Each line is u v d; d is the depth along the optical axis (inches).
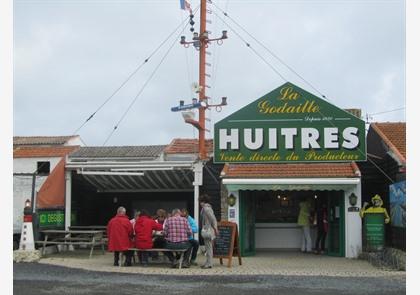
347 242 679.1
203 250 722.2
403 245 636.7
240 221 691.4
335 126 714.2
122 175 787.4
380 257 609.6
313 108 718.5
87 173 739.4
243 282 468.1
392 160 701.3
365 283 462.0
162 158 907.4
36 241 669.9
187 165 728.3
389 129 796.6
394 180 693.3
